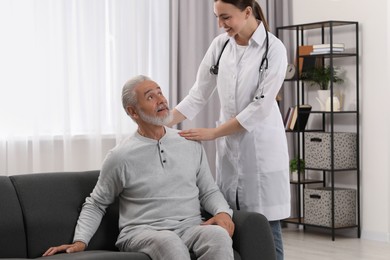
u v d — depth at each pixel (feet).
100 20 19.34
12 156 17.97
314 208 21.39
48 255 11.66
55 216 12.14
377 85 20.61
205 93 13.37
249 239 11.91
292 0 22.85
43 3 18.37
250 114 12.24
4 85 17.90
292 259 18.20
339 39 21.65
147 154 12.26
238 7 11.95
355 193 21.29
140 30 20.13
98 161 19.33
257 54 12.40
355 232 21.35
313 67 21.71
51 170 18.61
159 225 12.05
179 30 20.75
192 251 11.74
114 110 19.70
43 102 18.49
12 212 11.85
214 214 12.30
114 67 19.66
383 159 20.56
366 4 20.74
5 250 11.71
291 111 22.12
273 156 12.72
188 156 12.47
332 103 20.76
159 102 12.21
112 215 12.60
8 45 17.92
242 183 12.77
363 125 21.07
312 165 21.52
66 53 18.63
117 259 10.94
